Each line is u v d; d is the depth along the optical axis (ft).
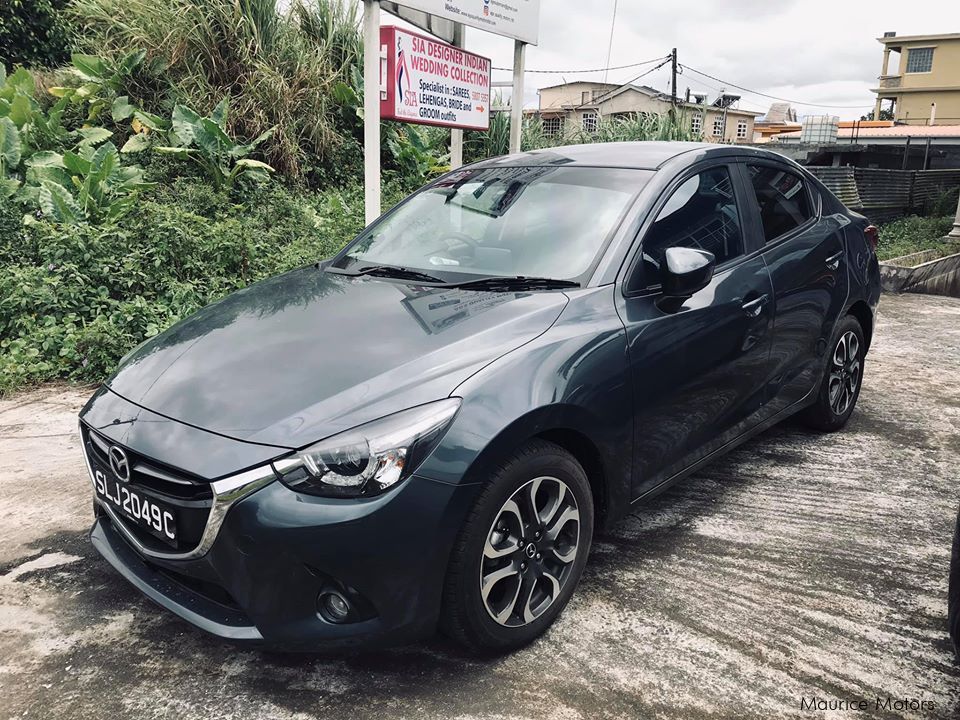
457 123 23.48
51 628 8.27
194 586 7.36
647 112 46.52
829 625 8.38
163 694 7.27
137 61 31.01
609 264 9.09
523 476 7.39
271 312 9.04
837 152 80.59
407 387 7.09
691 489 11.91
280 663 7.72
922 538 10.41
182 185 26.73
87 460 8.21
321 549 6.50
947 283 35.04
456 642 7.53
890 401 16.42
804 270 11.93
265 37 32.76
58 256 18.79
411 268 10.07
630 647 7.96
